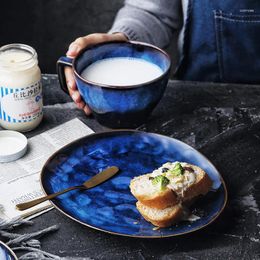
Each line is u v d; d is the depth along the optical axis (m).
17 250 1.20
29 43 2.20
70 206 1.24
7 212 1.25
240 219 1.25
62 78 1.45
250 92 1.52
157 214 1.21
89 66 1.43
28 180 1.31
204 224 1.21
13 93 1.37
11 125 1.40
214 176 1.29
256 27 1.66
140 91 1.36
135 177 1.28
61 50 2.21
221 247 1.21
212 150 1.38
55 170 1.30
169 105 1.48
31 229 1.23
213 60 1.72
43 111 1.46
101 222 1.22
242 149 1.39
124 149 1.35
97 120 1.44
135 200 1.26
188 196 1.23
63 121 1.44
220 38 1.69
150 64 1.45
